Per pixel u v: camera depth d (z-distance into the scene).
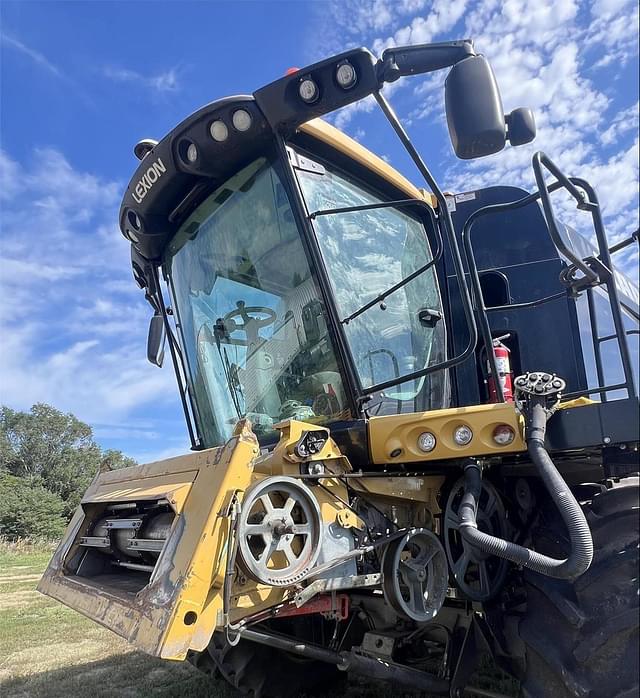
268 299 3.28
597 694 2.17
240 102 2.96
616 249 3.43
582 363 3.83
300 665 3.91
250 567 2.15
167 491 2.45
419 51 2.56
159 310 4.11
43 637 6.42
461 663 2.89
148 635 2.09
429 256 3.83
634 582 2.23
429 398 3.51
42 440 63.88
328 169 3.27
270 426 3.31
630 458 2.57
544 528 2.77
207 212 3.51
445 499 2.93
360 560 2.56
